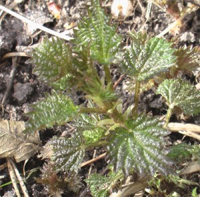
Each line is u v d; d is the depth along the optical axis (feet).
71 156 0.85
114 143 0.78
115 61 0.87
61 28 1.24
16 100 1.18
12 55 1.23
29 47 1.22
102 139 0.90
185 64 1.03
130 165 0.76
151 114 1.07
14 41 1.24
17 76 1.20
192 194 0.95
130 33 1.07
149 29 1.20
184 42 1.16
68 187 1.06
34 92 1.18
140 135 0.79
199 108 0.93
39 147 1.12
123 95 1.14
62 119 0.75
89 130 0.87
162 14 1.20
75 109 0.77
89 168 1.09
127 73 0.83
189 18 1.18
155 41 0.83
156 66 0.82
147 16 1.20
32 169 1.10
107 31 0.82
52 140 0.87
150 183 0.98
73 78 0.76
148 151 0.77
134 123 0.80
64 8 1.25
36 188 1.08
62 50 0.74
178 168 1.02
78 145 0.86
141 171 0.76
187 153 0.93
